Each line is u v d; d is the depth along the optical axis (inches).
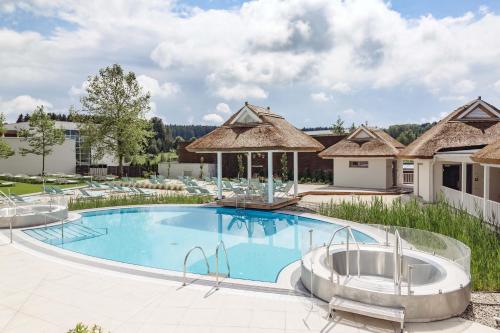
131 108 1473.9
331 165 1273.4
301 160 1325.0
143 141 1533.0
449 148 726.5
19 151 1622.8
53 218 613.9
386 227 374.3
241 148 730.8
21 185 1190.3
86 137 1453.0
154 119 3693.4
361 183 1071.0
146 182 1193.4
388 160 1046.4
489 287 296.5
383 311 235.6
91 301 271.0
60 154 1731.1
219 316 246.1
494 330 229.6
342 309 244.4
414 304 241.6
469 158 557.0
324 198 863.1
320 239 406.3
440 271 284.5
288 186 834.2
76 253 410.3
